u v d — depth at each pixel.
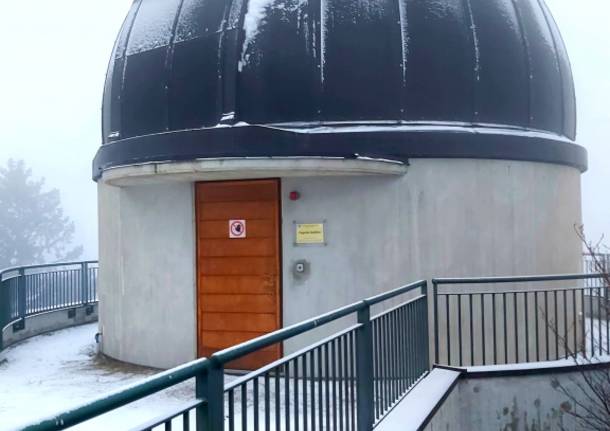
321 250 7.47
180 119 7.82
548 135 8.25
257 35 7.52
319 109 7.40
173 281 7.99
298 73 7.42
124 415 5.67
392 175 7.39
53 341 10.19
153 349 8.11
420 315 6.16
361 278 7.41
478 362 7.55
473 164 7.57
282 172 7.02
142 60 8.26
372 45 7.49
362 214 7.43
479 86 7.69
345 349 4.04
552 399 6.22
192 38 7.86
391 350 5.17
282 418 4.98
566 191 8.52
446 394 5.45
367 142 7.21
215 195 7.79
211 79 7.64
